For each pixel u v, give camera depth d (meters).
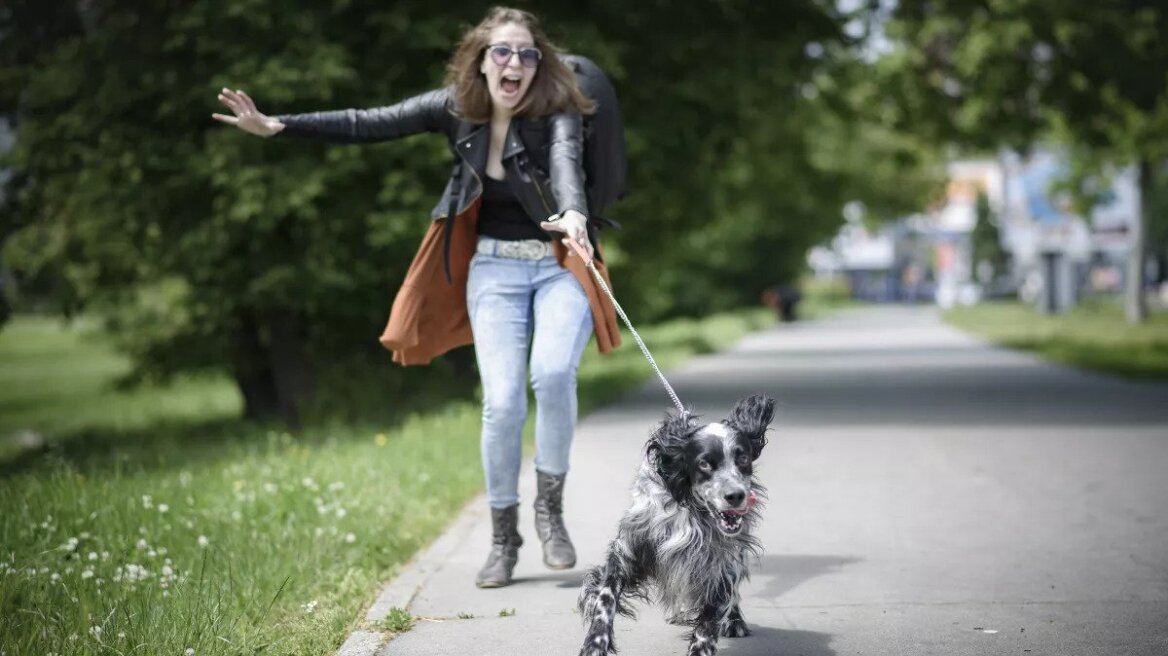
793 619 5.96
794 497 9.48
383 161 15.15
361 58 16.00
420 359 6.99
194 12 14.79
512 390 6.57
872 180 45.25
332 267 15.51
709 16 17.56
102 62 15.54
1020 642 5.53
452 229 6.66
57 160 15.67
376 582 6.75
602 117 6.78
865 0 21.06
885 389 19.80
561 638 5.65
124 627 5.32
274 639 5.49
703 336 38.28
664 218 22.53
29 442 20.91
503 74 6.30
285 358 18.20
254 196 14.51
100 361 54.97
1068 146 41.44
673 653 5.45
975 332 42.31
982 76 23.92
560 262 6.62
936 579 6.76
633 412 16.56
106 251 17.31
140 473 9.43
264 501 8.22
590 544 7.75
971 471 10.73
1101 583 6.63
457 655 5.41
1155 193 81.62
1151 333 36.69
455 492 9.39
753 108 19.77
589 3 16.70
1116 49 21.12
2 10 16.62
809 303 81.19
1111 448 12.10
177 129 15.70
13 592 5.86
